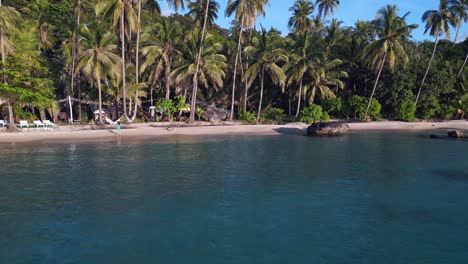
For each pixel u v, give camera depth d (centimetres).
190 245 1102
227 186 1752
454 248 1095
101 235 1165
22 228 1212
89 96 5100
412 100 5875
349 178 1931
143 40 5016
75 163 2275
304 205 1473
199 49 4603
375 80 6031
